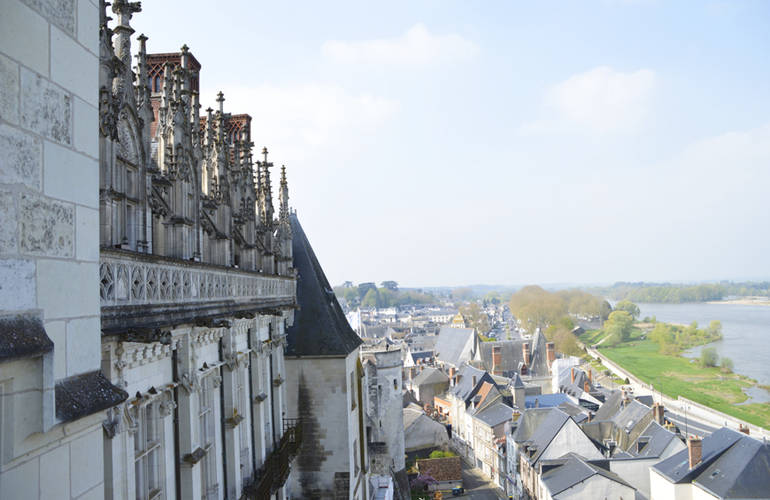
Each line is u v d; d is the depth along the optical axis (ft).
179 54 107.65
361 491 157.79
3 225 26.96
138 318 53.62
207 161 91.40
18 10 28.37
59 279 31.01
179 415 67.72
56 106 31.24
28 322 28.30
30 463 27.96
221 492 81.82
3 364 25.85
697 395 593.01
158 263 58.23
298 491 140.36
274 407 120.57
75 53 33.19
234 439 86.53
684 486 231.71
